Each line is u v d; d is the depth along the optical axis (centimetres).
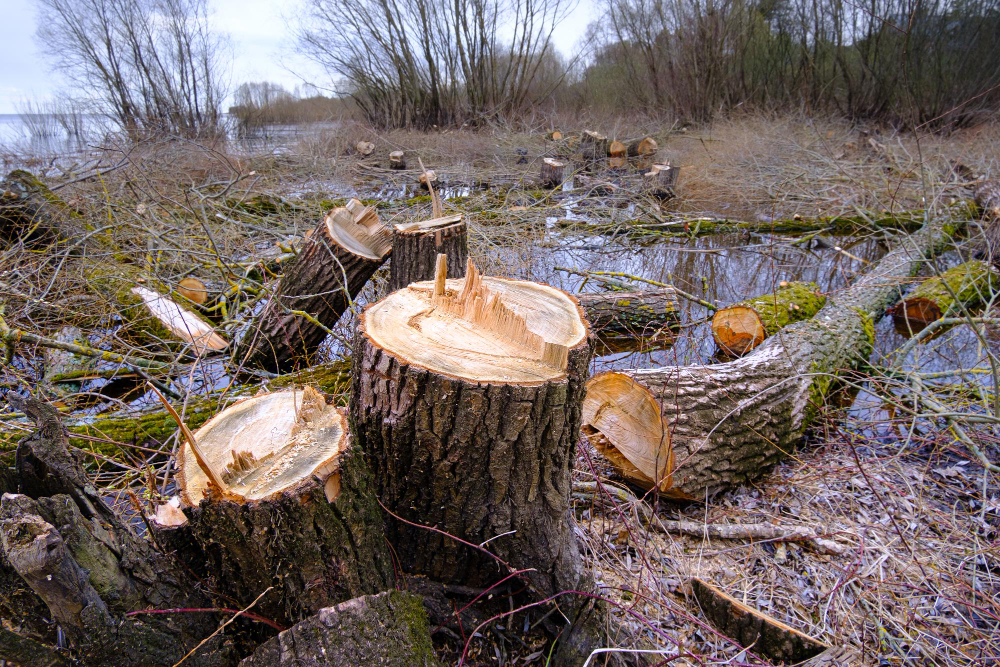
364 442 187
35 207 527
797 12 1596
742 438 291
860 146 1138
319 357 430
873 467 310
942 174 852
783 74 1641
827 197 856
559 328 190
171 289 470
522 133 1382
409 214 735
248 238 643
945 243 646
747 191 908
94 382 416
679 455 272
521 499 182
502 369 171
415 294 215
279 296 406
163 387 377
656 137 1322
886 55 1399
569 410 179
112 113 1399
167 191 721
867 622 220
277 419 176
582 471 292
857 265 671
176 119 1429
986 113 1216
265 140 1291
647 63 1722
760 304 460
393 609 157
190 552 163
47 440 153
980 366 418
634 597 225
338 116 1739
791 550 256
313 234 415
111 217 559
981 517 268
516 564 192
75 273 470
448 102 1725
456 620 195
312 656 143
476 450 173
